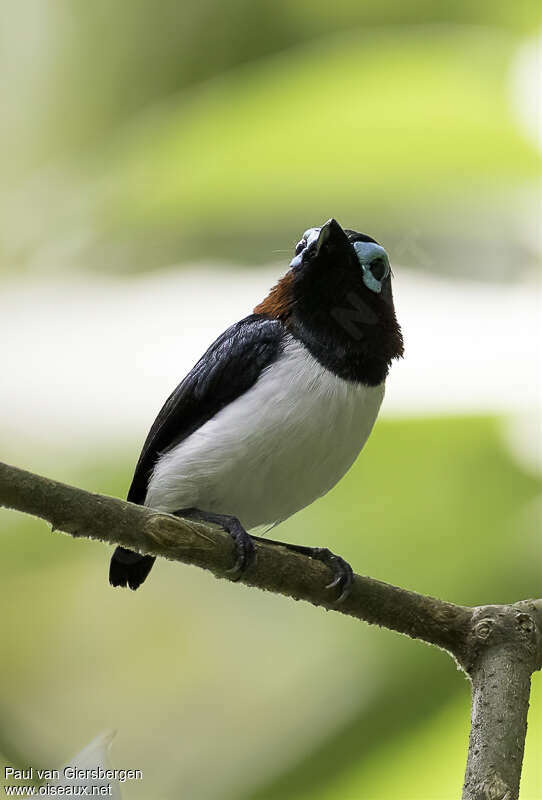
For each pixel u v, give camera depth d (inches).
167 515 109.9
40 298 112.5
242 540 110.3
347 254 111.7
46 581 117.5
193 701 117.4
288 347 111.8
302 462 111.7
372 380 111.7
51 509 109.3
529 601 110.1
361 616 110.3
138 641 118.2
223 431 111.7
